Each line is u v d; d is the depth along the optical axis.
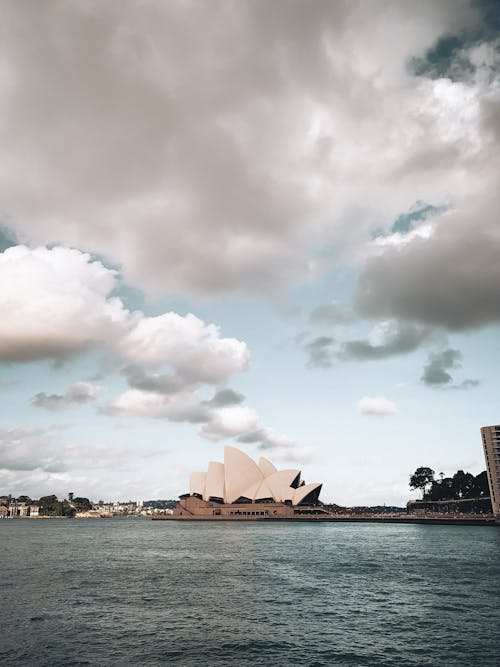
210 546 76.06
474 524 130.62
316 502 179.25
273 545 76.88
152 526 162.12
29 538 104.06
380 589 37.12
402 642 23.47
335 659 21.09
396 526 139.75
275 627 26.20
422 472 170.88
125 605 31.30
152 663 20.45
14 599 32.97
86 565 52.56
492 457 133.00
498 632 25.00
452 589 36.78
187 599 33.31
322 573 45.75
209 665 20.30
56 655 21.34
